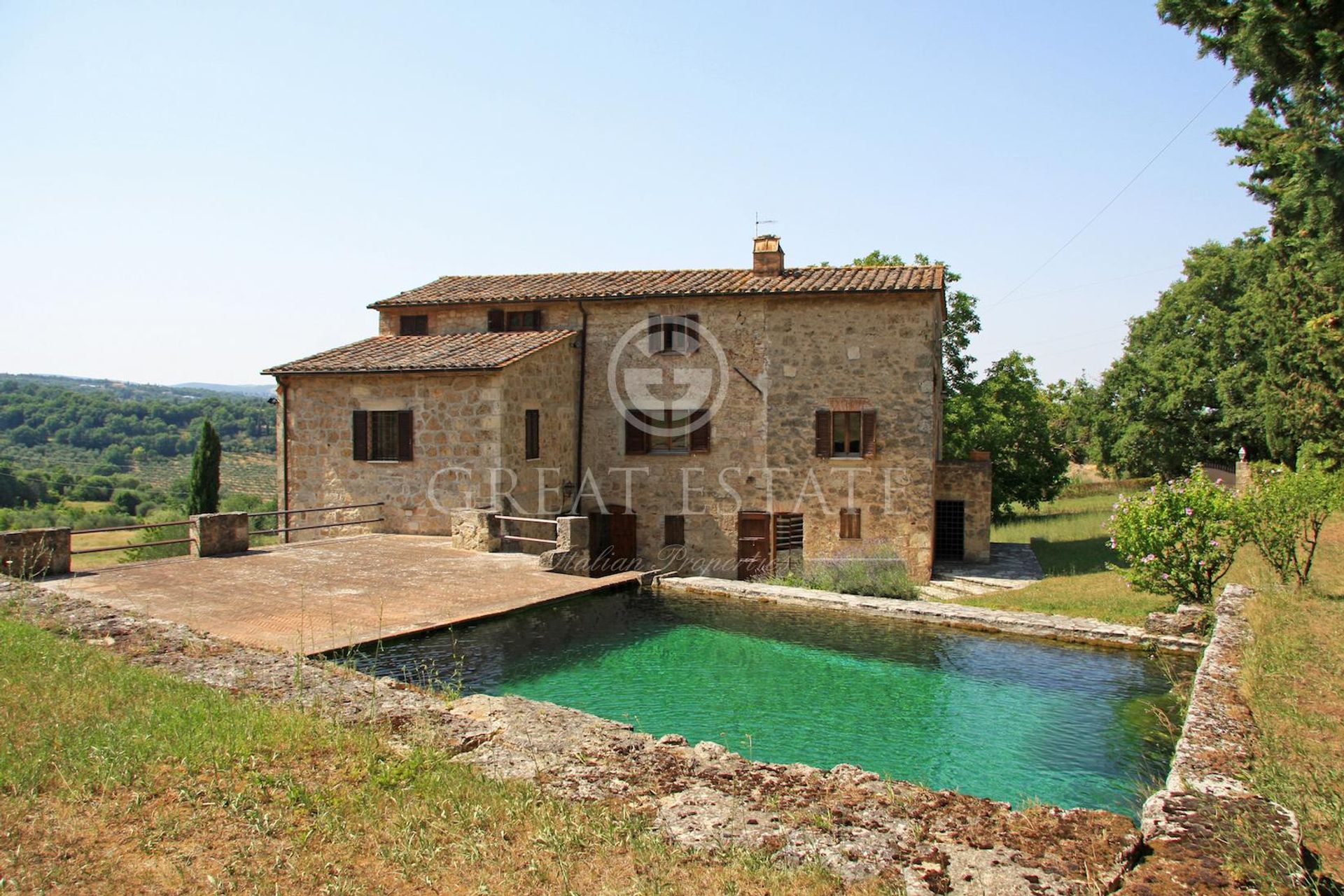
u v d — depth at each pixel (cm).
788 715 923
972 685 1034
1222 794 497
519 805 486
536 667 1069
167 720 573
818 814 483
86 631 820
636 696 975
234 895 388
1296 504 1187
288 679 709
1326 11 851
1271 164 1445
